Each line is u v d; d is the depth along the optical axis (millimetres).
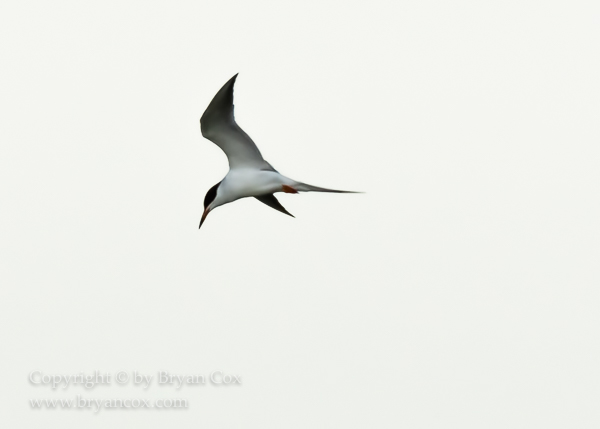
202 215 13930
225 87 12164
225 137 13266
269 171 13570
